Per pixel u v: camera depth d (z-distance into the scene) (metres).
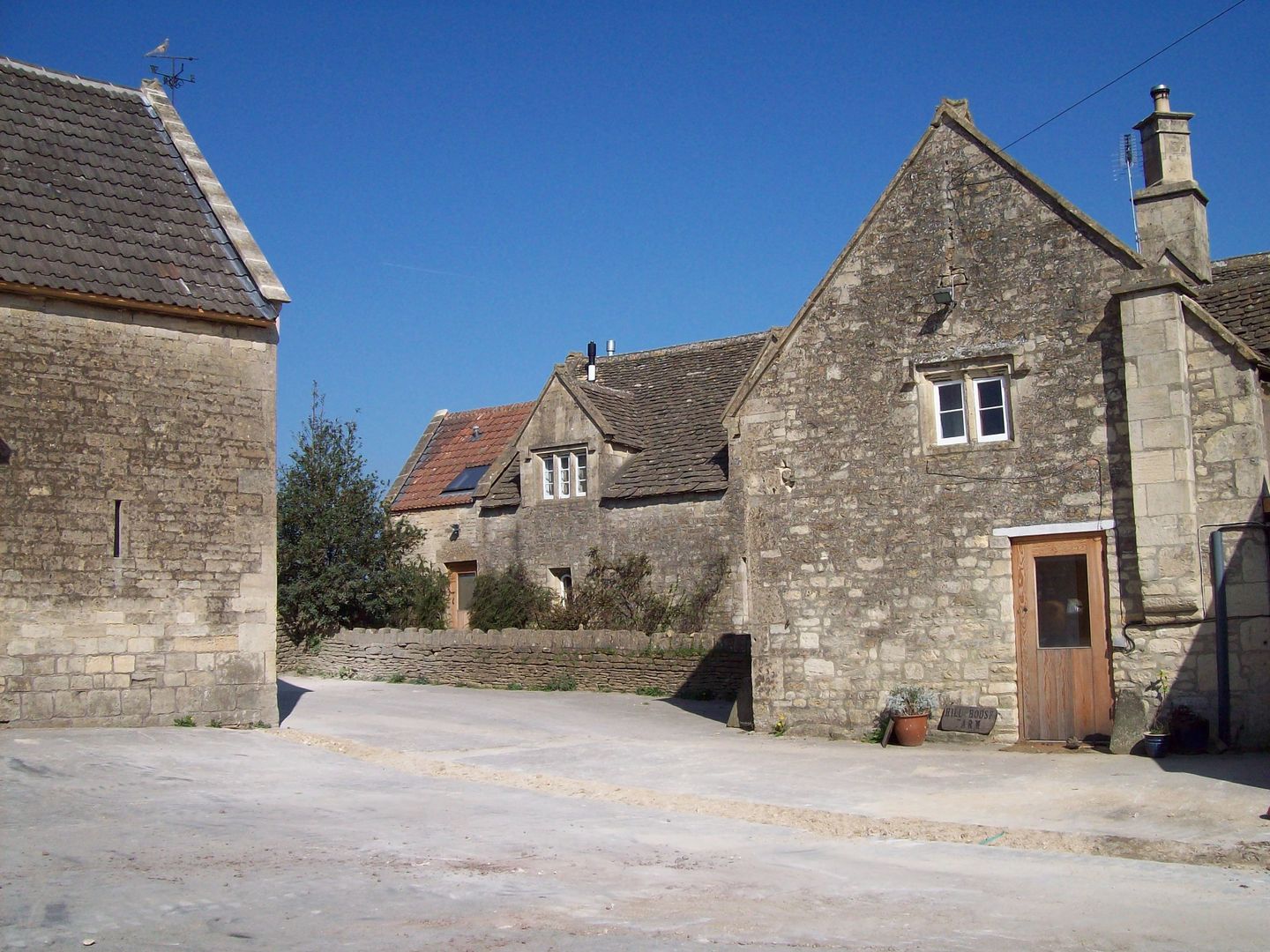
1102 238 15.23
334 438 29.23
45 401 15.30
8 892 8.09
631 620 25.14
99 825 10.38
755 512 17.64
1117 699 14.56
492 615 27.38
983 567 15.80
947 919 7.75
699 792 12.92
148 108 19.16
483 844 10.08
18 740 13.94
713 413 27.62
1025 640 15.48
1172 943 7.16
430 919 7.57
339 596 27.89
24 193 16.33
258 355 17.12
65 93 18.30
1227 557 14.12
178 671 16.05
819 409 17.23
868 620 16.59
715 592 24.50
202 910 7.73
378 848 9.78
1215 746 13.92
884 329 16.81
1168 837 10.13
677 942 7.11
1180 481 14.24
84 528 15.45
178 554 16.17
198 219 17.80
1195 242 18.41
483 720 18.92
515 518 28.64
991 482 15.83
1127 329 14.77
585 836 10.55
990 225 16.12
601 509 26.88
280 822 10.83
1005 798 12.12
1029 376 15.66
